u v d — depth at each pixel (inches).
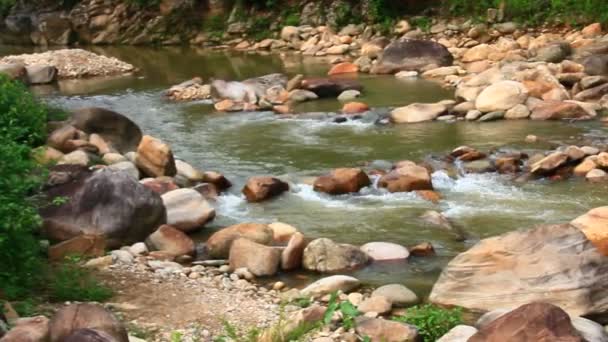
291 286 318.7
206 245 359.9
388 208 411.8
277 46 1077.8
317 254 336.2
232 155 529.0
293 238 339.0
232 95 703.1
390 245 350.3
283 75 770.8
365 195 434.0
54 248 328.5
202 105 700.7
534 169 454.3
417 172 441.7
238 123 622.5
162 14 1195.3
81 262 321.7
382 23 1046.4
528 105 601.6
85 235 338.6
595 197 417.7
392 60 823.1
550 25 951.6
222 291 305.6
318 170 484.7
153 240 352.2
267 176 469.1
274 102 687.7
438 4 1047.6
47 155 441.4
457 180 455.8
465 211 404.5
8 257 277.3
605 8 927.0
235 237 355.3
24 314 258.7
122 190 354.6
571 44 837.8
